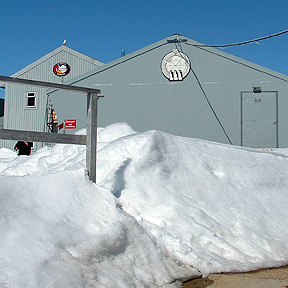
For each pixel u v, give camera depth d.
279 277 3.19
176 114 16.72
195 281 3.03
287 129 16.05
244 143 16.28
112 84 17.05
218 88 16.56
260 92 16.30
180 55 16.78
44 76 24.09
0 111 31.30
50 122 21.47
